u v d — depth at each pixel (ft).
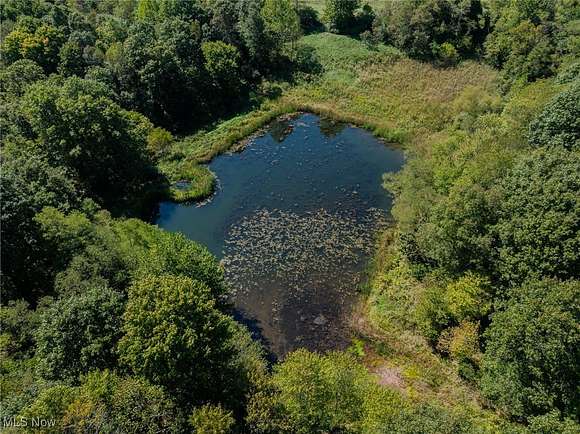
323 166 246.68
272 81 321.73
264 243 196.03
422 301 151.94
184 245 151.33
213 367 114.21
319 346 153.48
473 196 146.61
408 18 334.24
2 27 278.67
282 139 271.69
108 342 114.21
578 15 309.63
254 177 239.50
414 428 95.20
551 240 126.21
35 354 120.57
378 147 261.03
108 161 220.02
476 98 254.47
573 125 162.40
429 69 319.47
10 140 203.92
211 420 99.76
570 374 115.34
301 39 358.23
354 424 111.55
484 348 141.79
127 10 375.45
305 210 214.69
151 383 108.17
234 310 166.40
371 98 297.94
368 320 160.97
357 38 358.43
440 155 198.80
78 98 212.43
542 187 133.80
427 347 149.18
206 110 292.61
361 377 124.88
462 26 337.11
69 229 152.76
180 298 112.16
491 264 145.79
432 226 161.07
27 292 153.07
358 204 217.36
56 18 293.43
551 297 116.47
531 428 108.17
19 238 154.51
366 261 185.47
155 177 237.04
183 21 308.40
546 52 254.06
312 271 181.68
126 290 134.41
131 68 270.67
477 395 133.49
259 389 114.01
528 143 179.63
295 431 108.37
